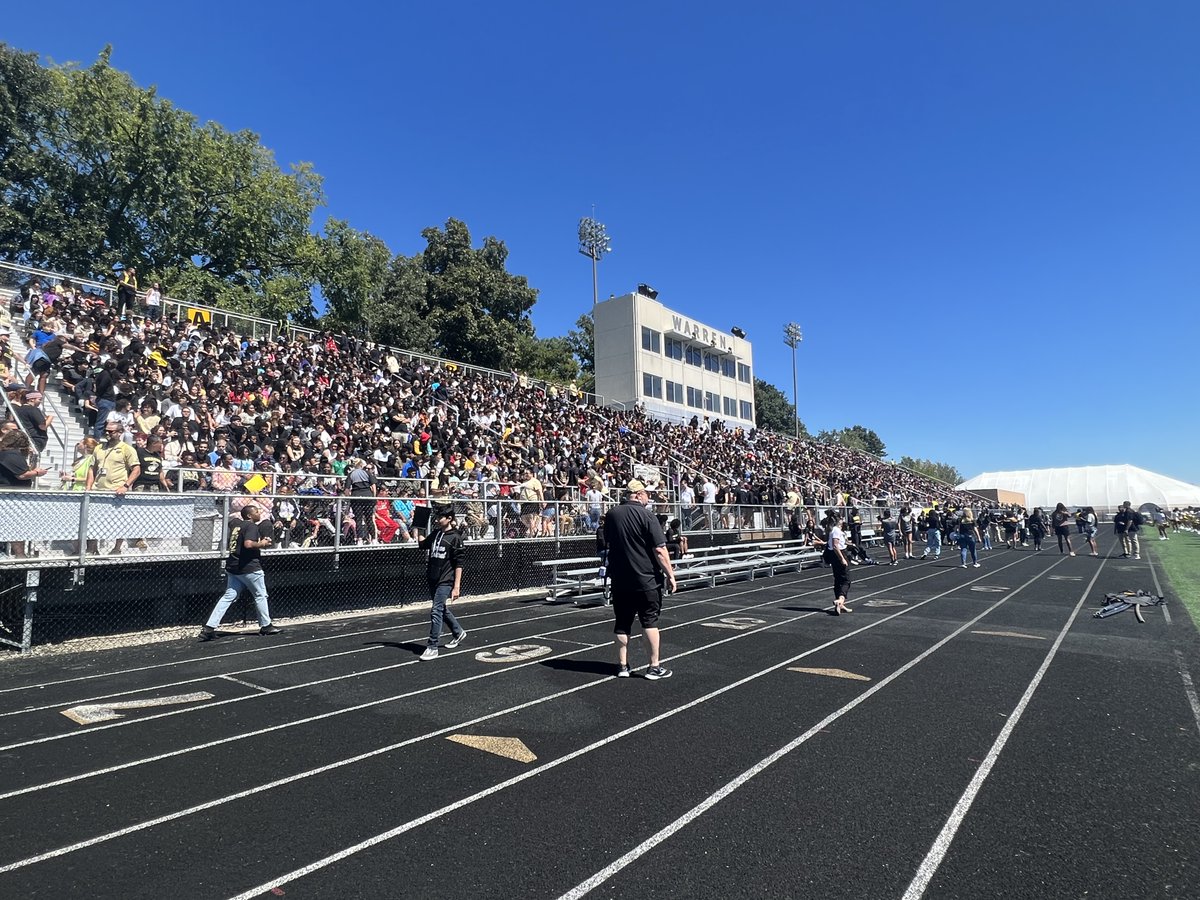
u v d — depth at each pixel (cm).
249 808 390
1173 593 1335
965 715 559
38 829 363
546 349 5900
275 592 1062
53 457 1153
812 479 4106
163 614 958
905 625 994
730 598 1329
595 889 303
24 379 1256
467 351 4706
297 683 671
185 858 333
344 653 809
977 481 11875
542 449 2330
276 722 549
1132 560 2227
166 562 931
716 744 493
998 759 461
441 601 789
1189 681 664
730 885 305
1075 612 1110
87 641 866
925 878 311
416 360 3069
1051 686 648
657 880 310
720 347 5350
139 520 891
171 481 1016
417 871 320
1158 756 465
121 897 298
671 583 698
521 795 407
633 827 364
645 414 4078
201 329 2139
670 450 3244
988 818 373
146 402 1195
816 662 754
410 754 477
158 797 405
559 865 325
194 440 1255
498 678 689
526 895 298
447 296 4653
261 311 3681
